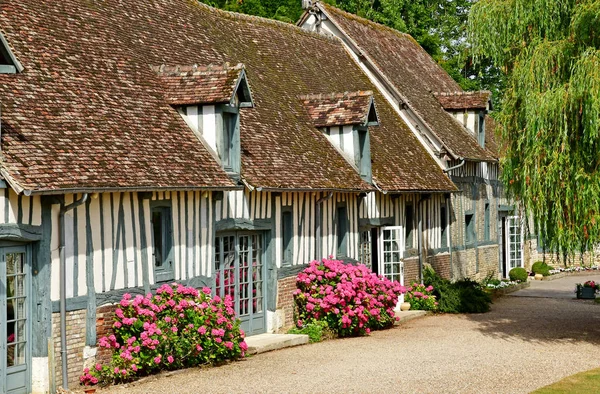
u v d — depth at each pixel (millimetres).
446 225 23484
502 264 28719
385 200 19812
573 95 13047
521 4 14195
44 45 12477
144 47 14938
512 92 14453
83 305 10859
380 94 22938
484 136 25922
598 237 13430
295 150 16391
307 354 13695
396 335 16188
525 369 12461
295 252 16094
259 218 14977
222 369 12188
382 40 26312
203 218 13297
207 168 13227
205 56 16516
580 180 13227
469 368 12500
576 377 11727
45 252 10273
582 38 13469
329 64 21938
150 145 12516
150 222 12117
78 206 10820
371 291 16625
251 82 17266
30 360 10266
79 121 11609
